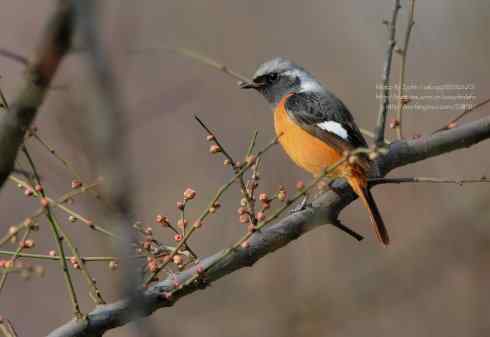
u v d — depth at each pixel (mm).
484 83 14172
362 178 8672
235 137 15312
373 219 8695
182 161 15102
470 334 12094
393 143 9125
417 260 12695
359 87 15578
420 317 12156
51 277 13727
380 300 12211
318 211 7738
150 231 6504
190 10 16797
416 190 13438
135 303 4250
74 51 3225
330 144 10172
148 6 16500
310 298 12039
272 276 12148
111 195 3438
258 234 7332
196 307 12031
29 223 5656
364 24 16578
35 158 7113
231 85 15984
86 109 3396
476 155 13781
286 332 11812
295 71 11328
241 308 12008
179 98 15266
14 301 13562
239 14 16578
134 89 15125
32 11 15172
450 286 12523
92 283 6539
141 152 15023
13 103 3869
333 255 12727
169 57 16047
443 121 14156
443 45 14766
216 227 13828
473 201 13172
